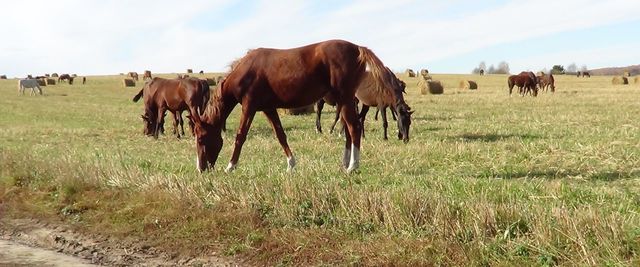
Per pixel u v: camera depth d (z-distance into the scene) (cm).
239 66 848
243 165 962
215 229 604
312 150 1178
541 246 466
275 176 783
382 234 541
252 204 650
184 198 683
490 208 542
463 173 891
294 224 594
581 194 660
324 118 2081
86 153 1212
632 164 886
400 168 929
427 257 485
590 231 477
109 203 726
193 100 1578
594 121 1666
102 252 589
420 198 593
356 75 835
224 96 867
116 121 2348
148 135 1709
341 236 551
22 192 821
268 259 535
